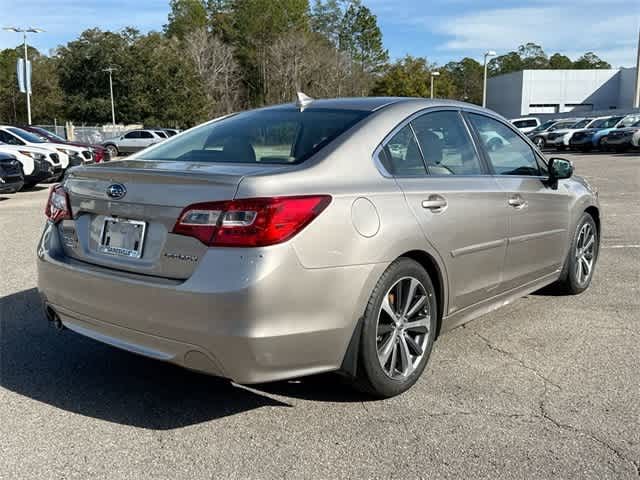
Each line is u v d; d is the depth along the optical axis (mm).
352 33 85875
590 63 134875
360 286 3146
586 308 5238
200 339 2889
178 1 89125
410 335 3635
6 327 4723
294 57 63719
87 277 3266
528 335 4586
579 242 5516
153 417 3336
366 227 3180
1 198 13633
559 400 3512
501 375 3859
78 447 3023
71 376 3859
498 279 4246
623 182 15859
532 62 135250
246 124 3936
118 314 3150
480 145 4289
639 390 3643
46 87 68062
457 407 3428
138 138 35750
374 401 3504
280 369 2996
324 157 3299
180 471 2818
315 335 3021
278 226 2875
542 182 4797
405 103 3934
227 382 3775
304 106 3998
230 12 86875
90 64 55156
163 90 55625
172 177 3041
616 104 67312
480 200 3963
